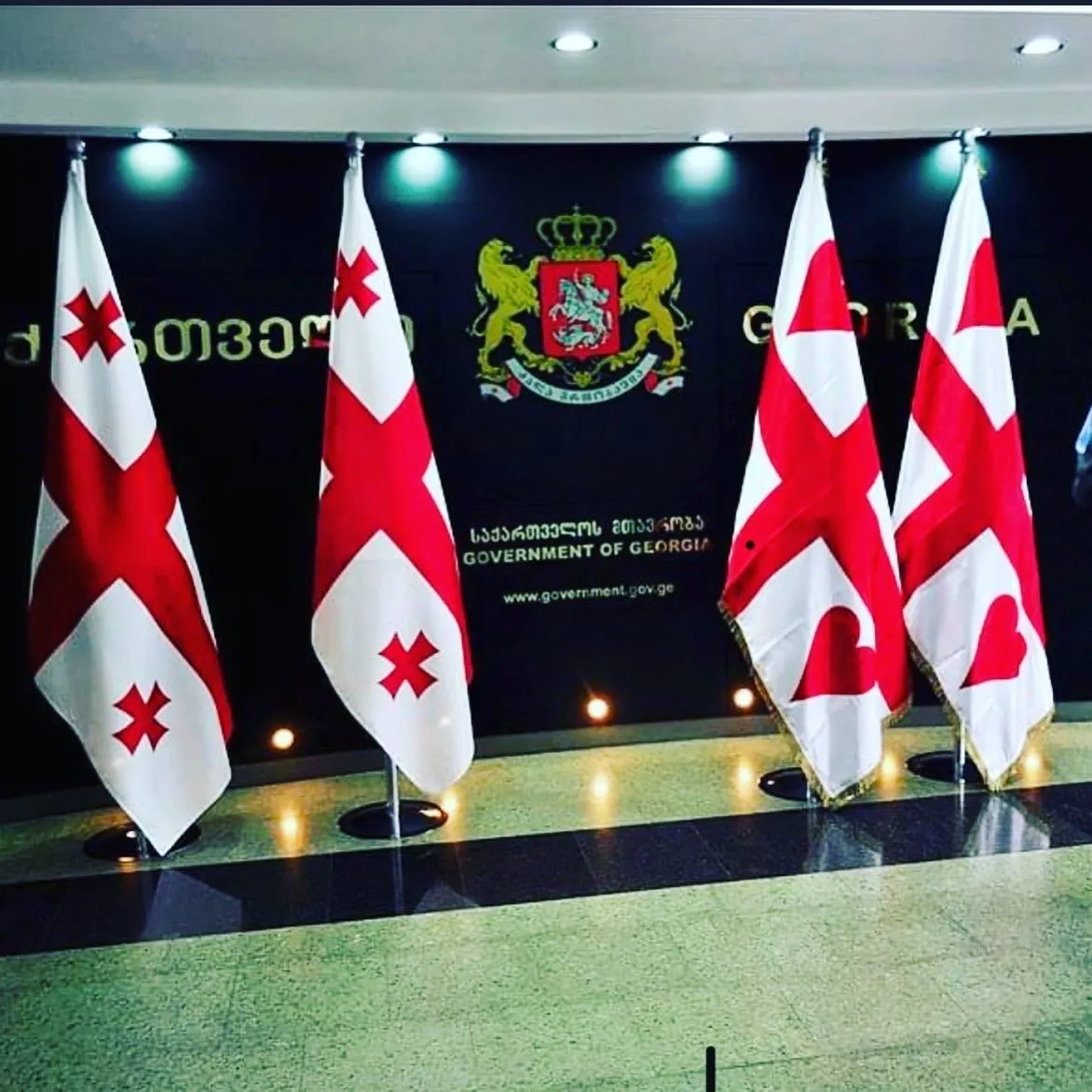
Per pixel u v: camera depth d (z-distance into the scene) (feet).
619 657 21.31
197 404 19.26
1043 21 16.08
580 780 19.84
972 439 18.15
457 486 20.36
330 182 19.40
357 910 15.26
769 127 19.57
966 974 13.16
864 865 16.17
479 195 19.93
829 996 12.79
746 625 18.02
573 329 20.40
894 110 19.69
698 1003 12.75
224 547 19.61
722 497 21.16
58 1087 11.54
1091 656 21.88
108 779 16.47
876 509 17.89
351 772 20.57
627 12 15.20
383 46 16.19
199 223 18.97
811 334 17.62
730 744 21.43
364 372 16.62
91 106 17.46
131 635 16.35
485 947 14.17
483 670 20.92
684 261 20.54
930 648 18.48
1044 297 20.94
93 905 15.61
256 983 13.47
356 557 16.69
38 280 18.26
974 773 19.48
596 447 20.76
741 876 15.94
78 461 16.12
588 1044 12.00
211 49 16.07
